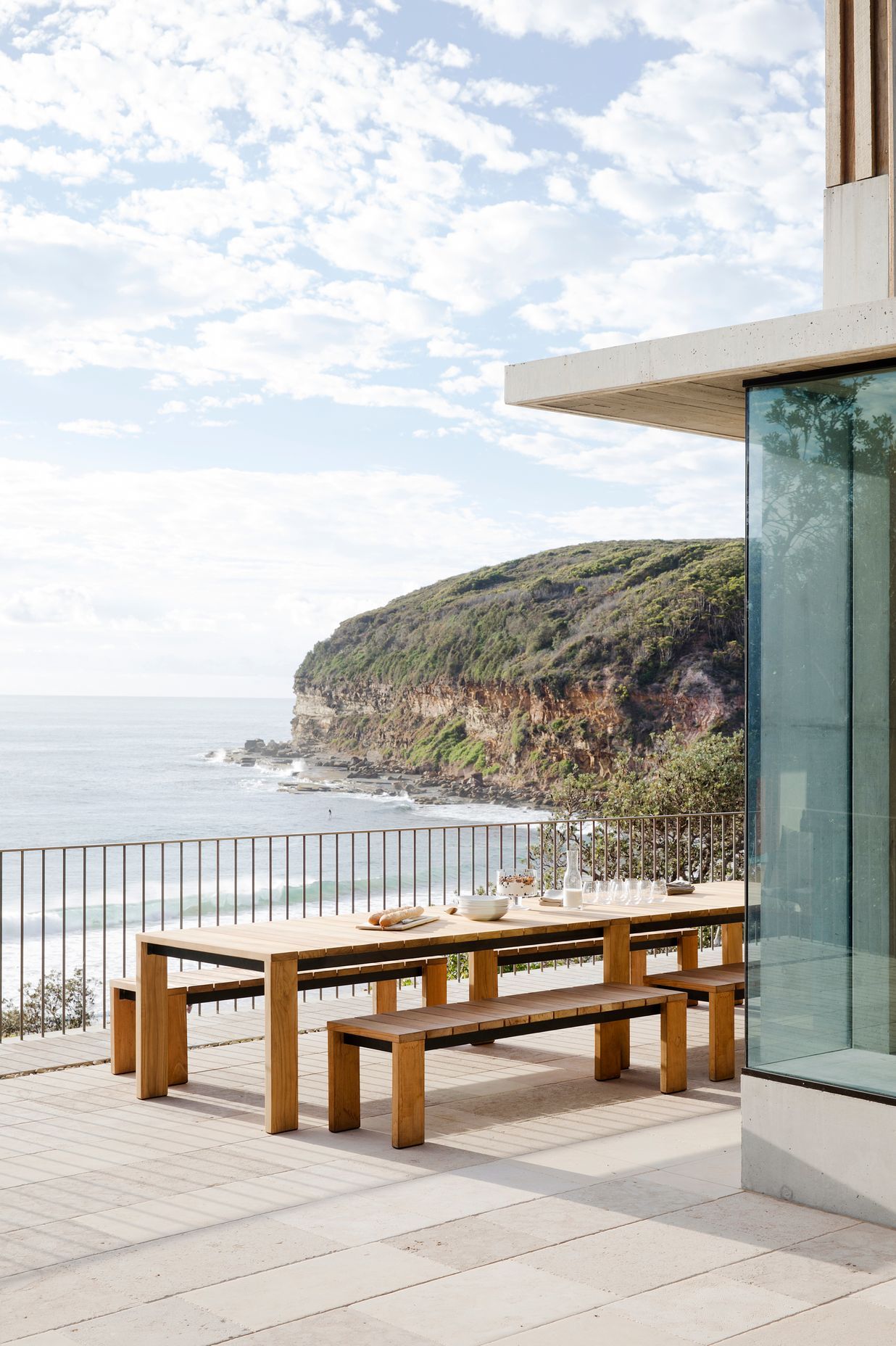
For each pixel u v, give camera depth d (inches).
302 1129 231.9
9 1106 246.2
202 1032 309.6
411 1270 166.7
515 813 1931.6
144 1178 204.4
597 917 277.4
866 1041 187.3
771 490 203.3
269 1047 228.5
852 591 192.7
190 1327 150.2
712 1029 271.1
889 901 185.9
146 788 2156.7
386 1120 238.5
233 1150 218.8
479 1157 215.2
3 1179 203.8
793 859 198.2
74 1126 232.8
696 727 1781.5
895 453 186.7
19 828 1891.0
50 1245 176.1
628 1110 246.7
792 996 196.5
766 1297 158.7
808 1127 191.5
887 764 186.5
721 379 204.5
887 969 185.3
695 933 342.3
